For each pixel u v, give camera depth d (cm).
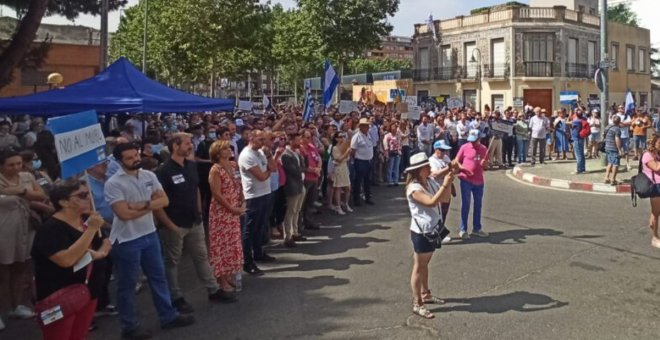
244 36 2823
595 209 1152
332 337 534
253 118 1589
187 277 752
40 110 1002
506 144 1948
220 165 658
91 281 491
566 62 4034
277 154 856
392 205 1256
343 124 1466
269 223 924
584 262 766
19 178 630
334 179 1157
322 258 825
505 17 3994
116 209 521
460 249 855
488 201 1278
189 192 614
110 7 1819
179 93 1220
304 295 661
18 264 615
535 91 3991
